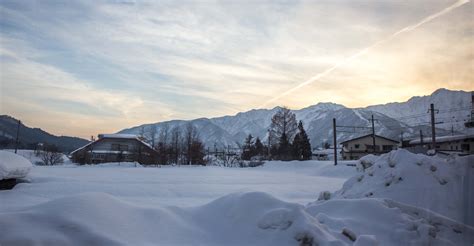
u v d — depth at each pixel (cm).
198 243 433
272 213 462
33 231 367
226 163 4497
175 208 527
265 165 3959
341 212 543
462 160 609
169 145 4503
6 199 1013
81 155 4450
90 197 457
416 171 633
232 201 518
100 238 376
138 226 437
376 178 689
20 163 1290
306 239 415
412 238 466
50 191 1196
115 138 5281
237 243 438
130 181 1655
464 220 498
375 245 386
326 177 2575
